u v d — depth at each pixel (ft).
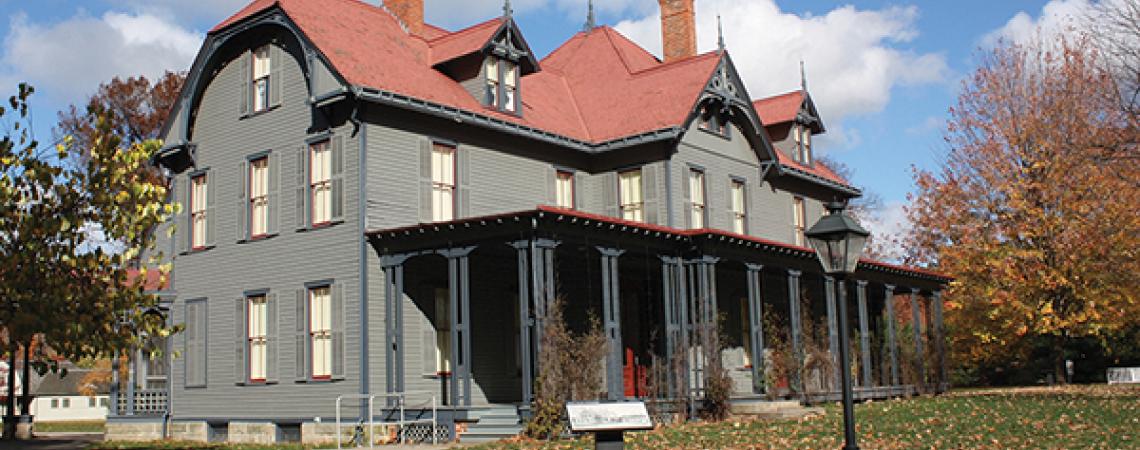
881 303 104.53
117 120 129.90
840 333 33.68
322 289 69.92
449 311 72.13
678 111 83.87
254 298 74.79
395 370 66.33
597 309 81.10
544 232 60.34
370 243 67.05
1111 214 104.17
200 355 77.77
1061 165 106.11
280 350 71.77
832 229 33.76
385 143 69.05
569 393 58.95
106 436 81.76
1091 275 106.32
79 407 256.73
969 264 112.78
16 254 39.58
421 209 70.74
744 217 92.27
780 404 71.51
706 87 86.12
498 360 74.59
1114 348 130.41
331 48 70.23
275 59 75.15
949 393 102.37
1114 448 45.55
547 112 85.87
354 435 65.31
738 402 73.72
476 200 74.64
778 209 98.58
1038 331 108.78
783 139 104.58
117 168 42.06
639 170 83.82
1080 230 104.99
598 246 64.85
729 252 74.79
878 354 100.17
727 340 90.02
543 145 81.46
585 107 91.45
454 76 79.20
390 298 66.44
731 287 92.48
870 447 48.85
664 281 71.26
